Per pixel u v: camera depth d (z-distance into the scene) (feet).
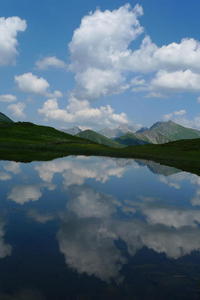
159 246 52.06
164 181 137.59
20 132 476.54
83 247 49.78
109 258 45.68
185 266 43.70
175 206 87.30
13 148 293.84
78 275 39.32
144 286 37.22
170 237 57.52
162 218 72.90
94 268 41.75
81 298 34.01
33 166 164.04
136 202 90.63
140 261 44.96
